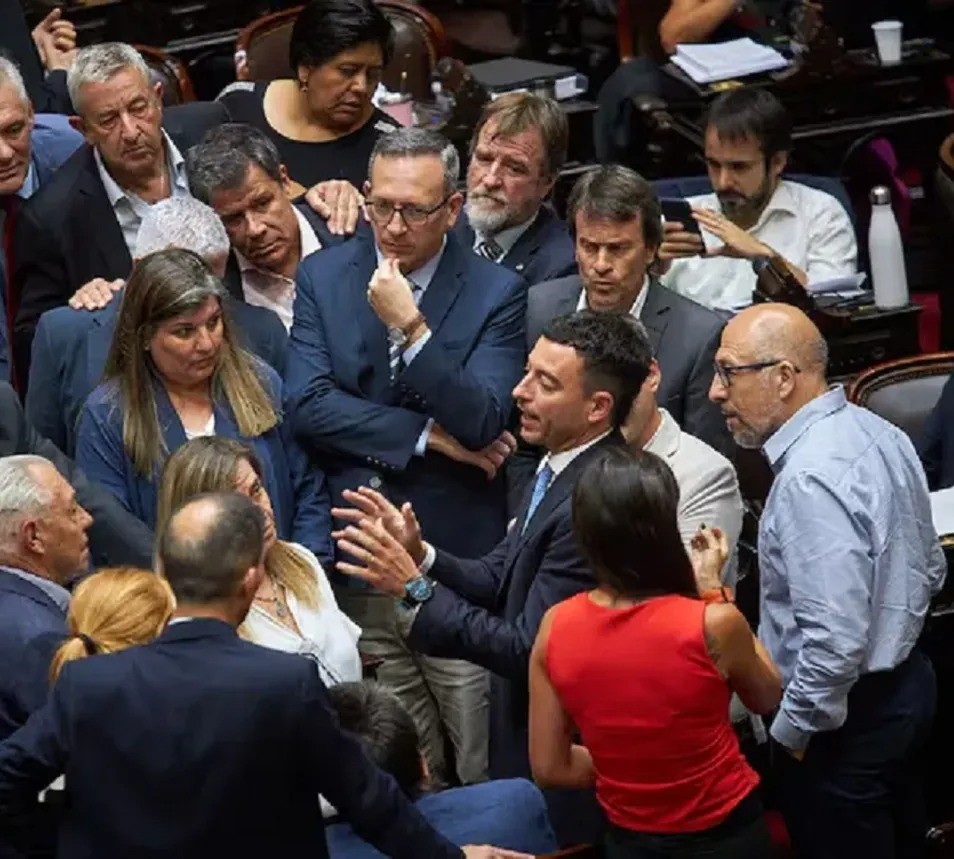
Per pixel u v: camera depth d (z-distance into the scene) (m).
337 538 11.96
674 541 10.24
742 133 17.34
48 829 10.06
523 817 10.95
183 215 13.84
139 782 9.32
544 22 25.02
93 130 15.62
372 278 13.48
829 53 20.81
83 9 22.77
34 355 14.23
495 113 15.27
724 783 10.48
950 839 12.88
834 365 16.50
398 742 10.52
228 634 9.52
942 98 21.30
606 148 21.59
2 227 16.58
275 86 17.77
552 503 11.66
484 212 15.30
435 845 9.79
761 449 13.38
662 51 22.80
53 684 9.59
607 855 10.76
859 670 11.91
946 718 13.84
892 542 12.01
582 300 13.99
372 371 13.77
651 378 12.04
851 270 17.80
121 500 13.22
